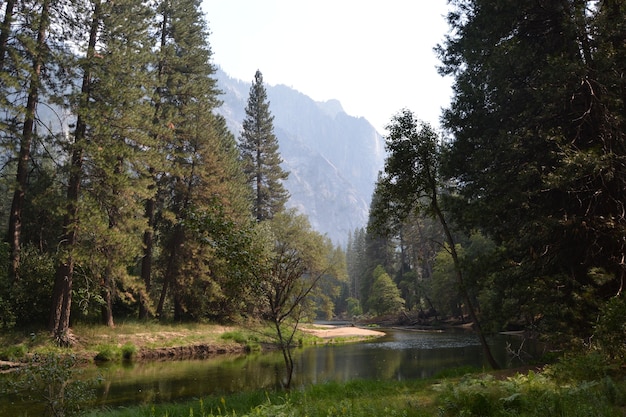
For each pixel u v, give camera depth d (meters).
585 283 13.92
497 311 16.23
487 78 17.20
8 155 22.47
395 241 88.06
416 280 76.69
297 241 45.31
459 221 17.84
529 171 13.76
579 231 13.45
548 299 14.09
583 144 14.23
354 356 26.56
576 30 13.24
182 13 37.94
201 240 11.61
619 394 6.64
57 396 7.90
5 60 21.27
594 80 13.16
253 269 11.36
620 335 9.06
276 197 61.00
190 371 19.86
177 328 31.69
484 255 16.53
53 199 22.77
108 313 27.83
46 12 22.38
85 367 20.27
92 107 23.42
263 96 62.81
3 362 17.88
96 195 24.03
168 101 36.81
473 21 17.66
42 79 22.70
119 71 24.61
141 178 26.92
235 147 54.94
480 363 21.22
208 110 38.50
